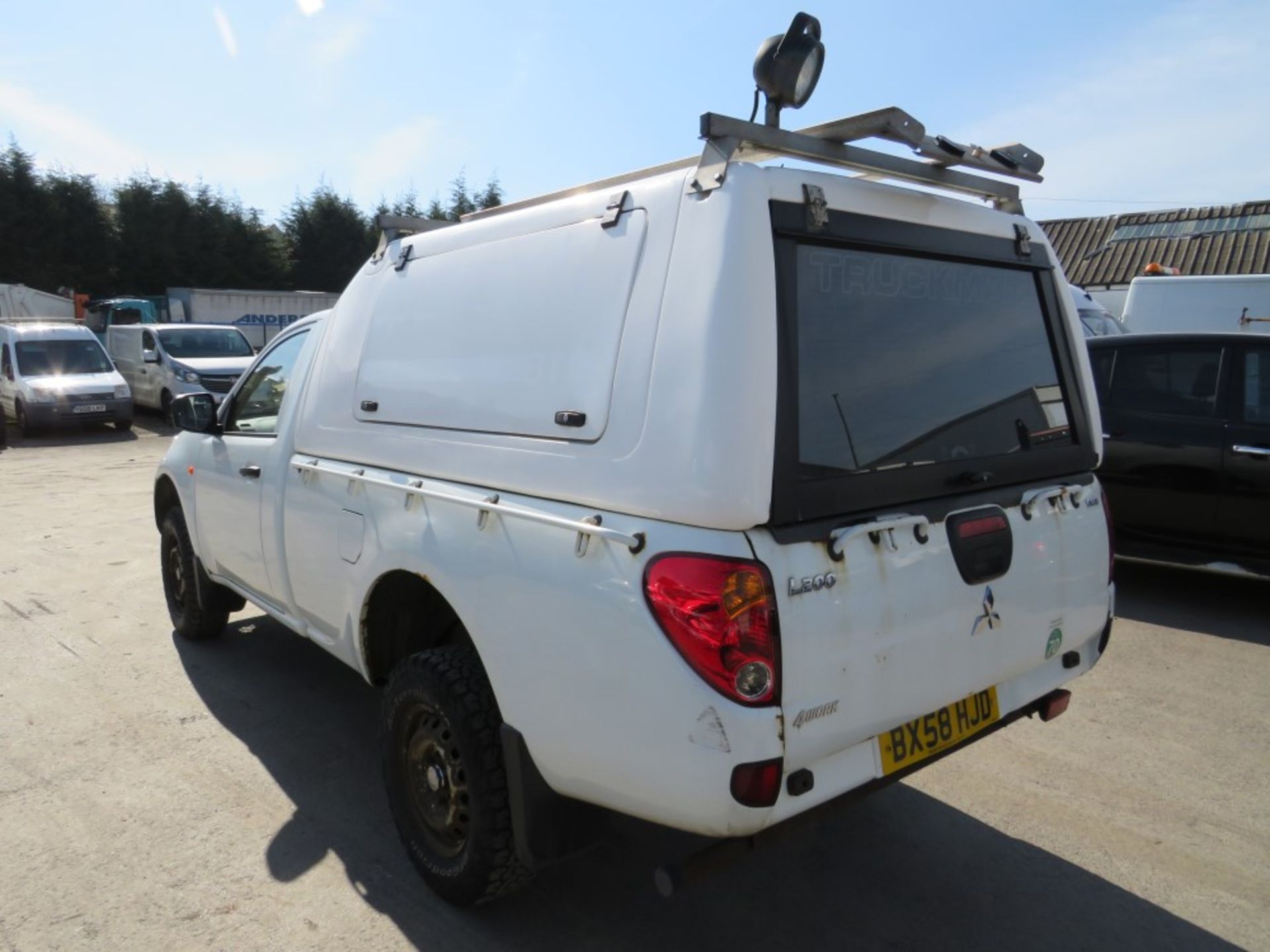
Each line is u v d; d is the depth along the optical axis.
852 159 2.47
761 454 2.06
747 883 2.99
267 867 3.04
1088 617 2.96
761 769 2.02
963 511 2.50
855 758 2.30
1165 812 3.43
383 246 3.49
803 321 2.23
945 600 2.41
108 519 8.88
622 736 2.16
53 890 2.90
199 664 4.87
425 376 2.97
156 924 2.74
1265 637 5.34
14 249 35.06
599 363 2.33
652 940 2.70
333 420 3.45
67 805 3.42
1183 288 11.72
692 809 2.06
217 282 38.72
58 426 16.23
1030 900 2.90
